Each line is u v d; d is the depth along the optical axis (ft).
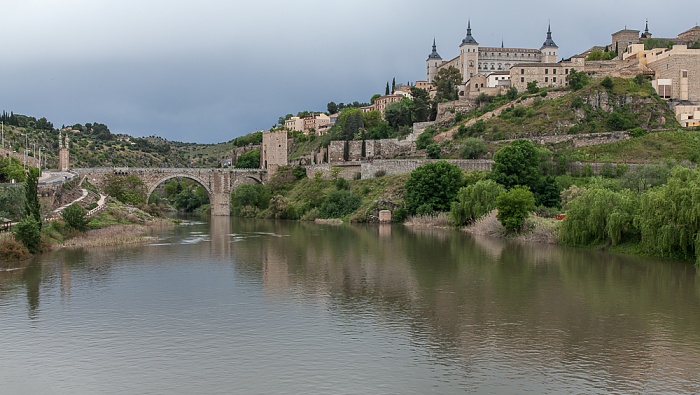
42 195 445.37
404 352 182.80
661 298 246.27
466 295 252.83
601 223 374.84
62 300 241.55
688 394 153.17
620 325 209.77
